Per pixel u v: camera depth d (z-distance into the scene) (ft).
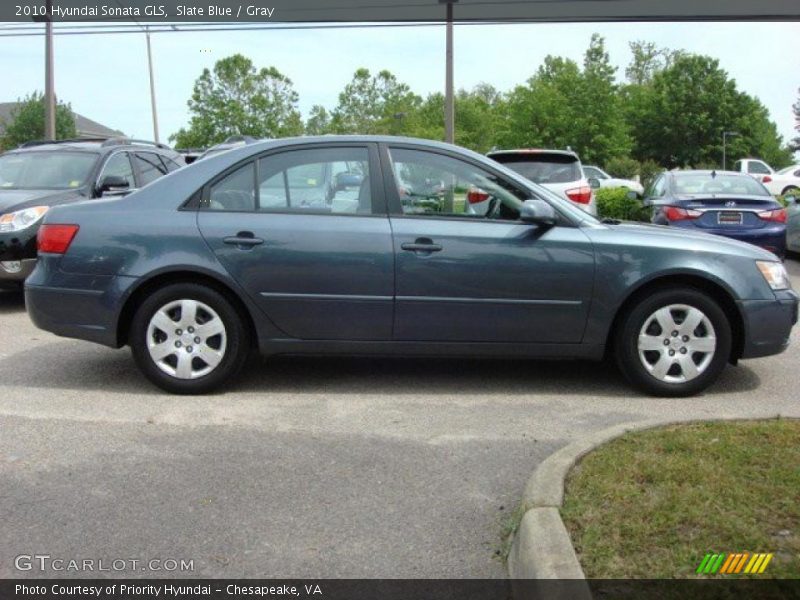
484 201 17.90
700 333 17.95
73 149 31.58
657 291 17.80
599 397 18.11
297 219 17.60
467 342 17.78
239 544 11.22
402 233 17.43
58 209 18.17
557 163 39.37
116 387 18.49
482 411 17.02
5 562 10.69
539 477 11.96
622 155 149.89
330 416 16.60
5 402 17.28
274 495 12.74
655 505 11.05
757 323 17.92
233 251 17.38
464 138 205.98
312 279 17.42
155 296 17.56
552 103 144.56
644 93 214.69
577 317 17.67
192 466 13.85
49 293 17.74
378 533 11.56
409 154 18.02
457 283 17.44
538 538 10.12
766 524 10.53
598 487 11.63
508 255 17.44
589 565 9.58
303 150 18.03
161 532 11.53
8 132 167.12
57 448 14.61
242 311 17.87
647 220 44.34
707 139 206.28
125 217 17.69
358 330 17.66
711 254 17.84
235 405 17.26
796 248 42.34
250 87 154.81
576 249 17.52
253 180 17.90
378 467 13.88
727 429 14.12
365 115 199.31
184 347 17.75
